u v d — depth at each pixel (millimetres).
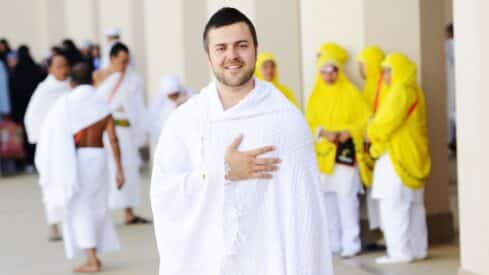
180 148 3943
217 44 3840
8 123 16172
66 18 22562
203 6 13430
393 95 7652
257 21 10250
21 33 24031
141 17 17312
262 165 3824
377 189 7836
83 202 8047
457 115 6488
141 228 10453
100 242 8289
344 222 8289
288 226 3887
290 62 10352
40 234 10453
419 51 8328
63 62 11102
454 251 8242
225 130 3898
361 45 8453
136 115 10953
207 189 3850
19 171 17000
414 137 7777
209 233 3893
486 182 6188
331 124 8320
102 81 11156
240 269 3885
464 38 6332
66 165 7867
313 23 8961
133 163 10773
